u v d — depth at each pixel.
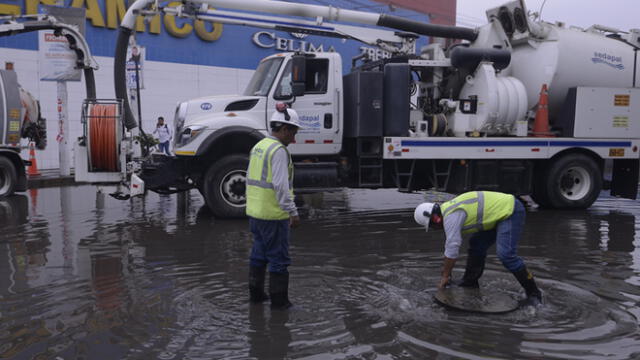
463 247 6.87
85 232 7.74
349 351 3.61
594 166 10.22
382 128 9.39
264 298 4.70
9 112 11.27
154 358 3.50
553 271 5.62
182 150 8.67
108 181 8.66
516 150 9.80
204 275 5.49
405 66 9.31
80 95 17.31
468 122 9.77
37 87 16.58
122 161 8.58
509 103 9.62
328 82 9.19
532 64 10.13
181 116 8.90
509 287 5.02
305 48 21.05
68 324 4.11
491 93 9.50
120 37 9.34
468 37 10.43
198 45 19.06
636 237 7.45
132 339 3.81
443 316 4.28
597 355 3.55
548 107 10.52
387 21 10.34
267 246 4.46
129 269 5.71
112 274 5.52
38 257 6.23
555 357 3.52
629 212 9.96
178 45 18.69
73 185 14.20
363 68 10.96
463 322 4.14
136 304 4.57
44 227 8.13
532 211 10.09
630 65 10.50
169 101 18.67
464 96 10.08
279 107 4.57
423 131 9.61
